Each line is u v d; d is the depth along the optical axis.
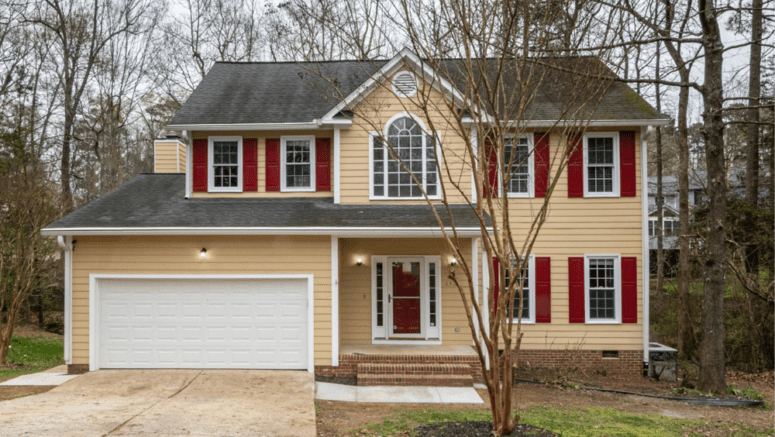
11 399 9.84
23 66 27.12
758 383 14.26
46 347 19.38
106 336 12.48
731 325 17.16
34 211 18.08
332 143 14.51
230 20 28.89
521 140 14.27
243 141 14.55
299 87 15.74
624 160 14.23
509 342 7.03
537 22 9.05
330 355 12.40
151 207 13.70
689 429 9.04
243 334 12.55
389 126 13.75
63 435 7.41
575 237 14.25
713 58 11.98
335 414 9.36
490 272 7.12
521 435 7.17
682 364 16.19
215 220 12.68
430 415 9.15
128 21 28.97
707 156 12.41
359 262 14.22
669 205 38.44
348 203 13.87
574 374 13.68
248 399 9.92
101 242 12.52
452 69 15.27
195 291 12.60
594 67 8.72
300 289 12.61
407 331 14.13
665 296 23.42
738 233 17.89
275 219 12.73
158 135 33.75
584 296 14.21
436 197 13.73
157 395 10.12
